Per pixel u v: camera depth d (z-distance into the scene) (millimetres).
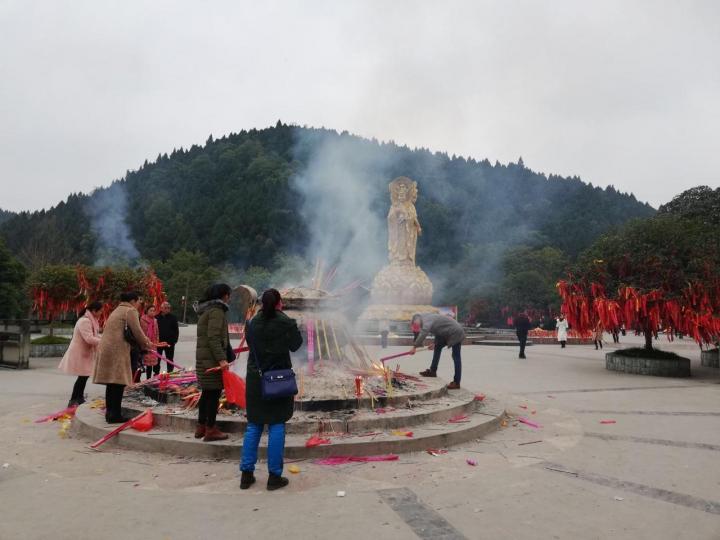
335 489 4305
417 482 4504
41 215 104438
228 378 5262
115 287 15133
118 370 6191
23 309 35625
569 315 13812
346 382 7113
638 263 13078
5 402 8633
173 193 128000
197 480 4527
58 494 4176
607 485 4488
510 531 3502
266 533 3430
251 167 128250
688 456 5449
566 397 9508
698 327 12336
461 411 6879
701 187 23484
